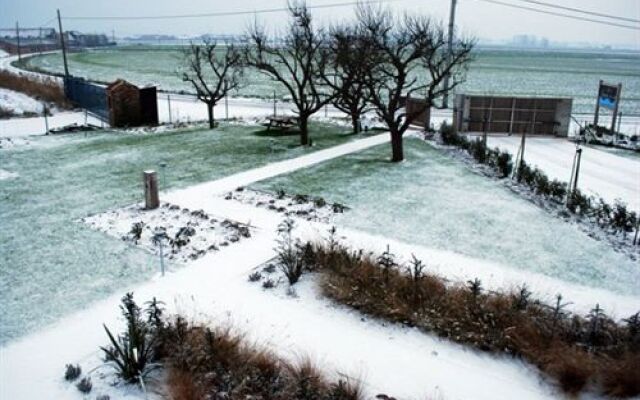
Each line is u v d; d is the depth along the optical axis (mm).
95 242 11438
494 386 6906
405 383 6895
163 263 10312
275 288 9438
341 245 10758
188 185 16031
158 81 58344
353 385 6723
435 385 6875
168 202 14312
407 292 8906
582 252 11461
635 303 9219
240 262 10500
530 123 26641
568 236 12375
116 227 12352
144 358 6902
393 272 9523
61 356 7320
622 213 12844
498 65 112000
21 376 6863
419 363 7355
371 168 18531
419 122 27312
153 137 24484
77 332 7930
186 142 23172
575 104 45094
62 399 6430
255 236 11898
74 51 156500
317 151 21328
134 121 28234
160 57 119875
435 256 10977
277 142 23203
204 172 17641
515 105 26391
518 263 10766
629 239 12375
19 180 16406
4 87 40781
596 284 9945
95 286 9414
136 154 20484
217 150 21359
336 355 7457
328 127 28156
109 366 7078
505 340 7660
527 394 6770
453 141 22891
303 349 7551
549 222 13289
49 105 33406
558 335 7723
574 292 9570
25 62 82375
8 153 20312
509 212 13961
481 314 8227
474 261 10781
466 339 7836
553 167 19859
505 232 12500
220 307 8688
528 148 23547
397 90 19234
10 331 7922
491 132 26891
